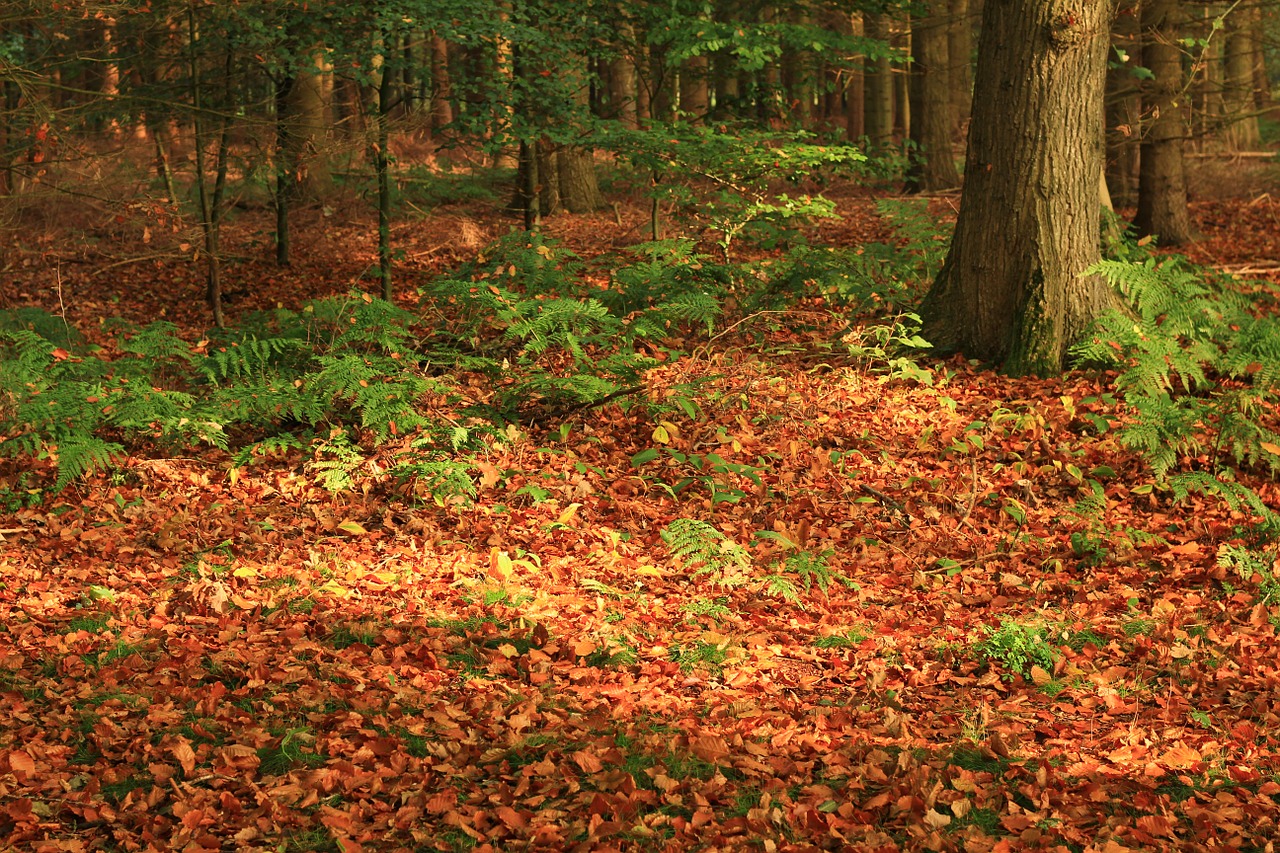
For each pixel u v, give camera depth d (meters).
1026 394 9.27
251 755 4.27
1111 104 16.33
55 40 10.96
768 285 11.53
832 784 4.22
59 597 5.80
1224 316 9.67
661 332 9.77
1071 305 9.73
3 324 11.16
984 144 9.88
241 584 6.06
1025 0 9.52
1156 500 7.55
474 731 4.54
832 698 5.00
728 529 7.01
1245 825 3.94
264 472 7.80
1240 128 26.67
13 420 7.85
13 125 10.52
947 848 3.80
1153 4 15.05
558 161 20.25
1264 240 16.78
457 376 9.25
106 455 7.35
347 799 4.06
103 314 13.94
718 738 4.46
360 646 5.27
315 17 11.61
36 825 3.77
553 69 12.62
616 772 4.21
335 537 6.77
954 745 4.52
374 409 7.85
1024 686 5.13
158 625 5.48
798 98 17.97
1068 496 7.67
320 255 16.97
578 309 8.97
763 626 5.79
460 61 12.77
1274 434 8.20
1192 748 4.49
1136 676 5.13
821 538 6.97
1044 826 3.94
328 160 14.73
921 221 13.10
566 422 8.51
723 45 13.29
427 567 6.34
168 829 3.82
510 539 6.77
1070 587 6.32
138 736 4.40
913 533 7.05
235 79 13.25
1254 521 7.06
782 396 8.88
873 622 5.90
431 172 20.98
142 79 13.12
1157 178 16.44
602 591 6.07
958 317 10.14
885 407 8.92
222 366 8.73
